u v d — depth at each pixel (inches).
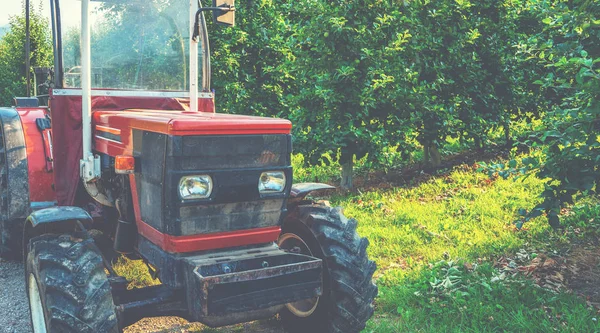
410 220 277.0
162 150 126.0
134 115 145.9
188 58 178.7
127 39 168.4
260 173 133.3
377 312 179.5
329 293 145.7
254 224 136.3
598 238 234.1
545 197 182.2
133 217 147.6
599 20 174.7
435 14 357.7
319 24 335.0
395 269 212.2
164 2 173.0
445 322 167.0
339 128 339.6
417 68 361.1
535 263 207.2
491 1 390.9
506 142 435.5
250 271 125.0
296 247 152.6
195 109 174.9
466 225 263.1
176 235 126.3
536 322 161.5
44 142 201.2
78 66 163.3
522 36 393.4
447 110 364.8
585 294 182.7
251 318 139.3
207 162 126.3
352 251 146.6
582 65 181.5
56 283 121.5
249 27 411.2
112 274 150.6
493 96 385.7
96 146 162.9
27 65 193.6
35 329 142.3
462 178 353.7
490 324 163.6
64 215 131.6
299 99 353.1
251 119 136.0
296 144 347.3
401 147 355.6
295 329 161.2
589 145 167.6
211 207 129.0
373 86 331.3
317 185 165.2
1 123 207.3
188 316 135.7
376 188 359.3
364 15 346.3
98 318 121.0
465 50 382.9
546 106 406.3
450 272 200.2
